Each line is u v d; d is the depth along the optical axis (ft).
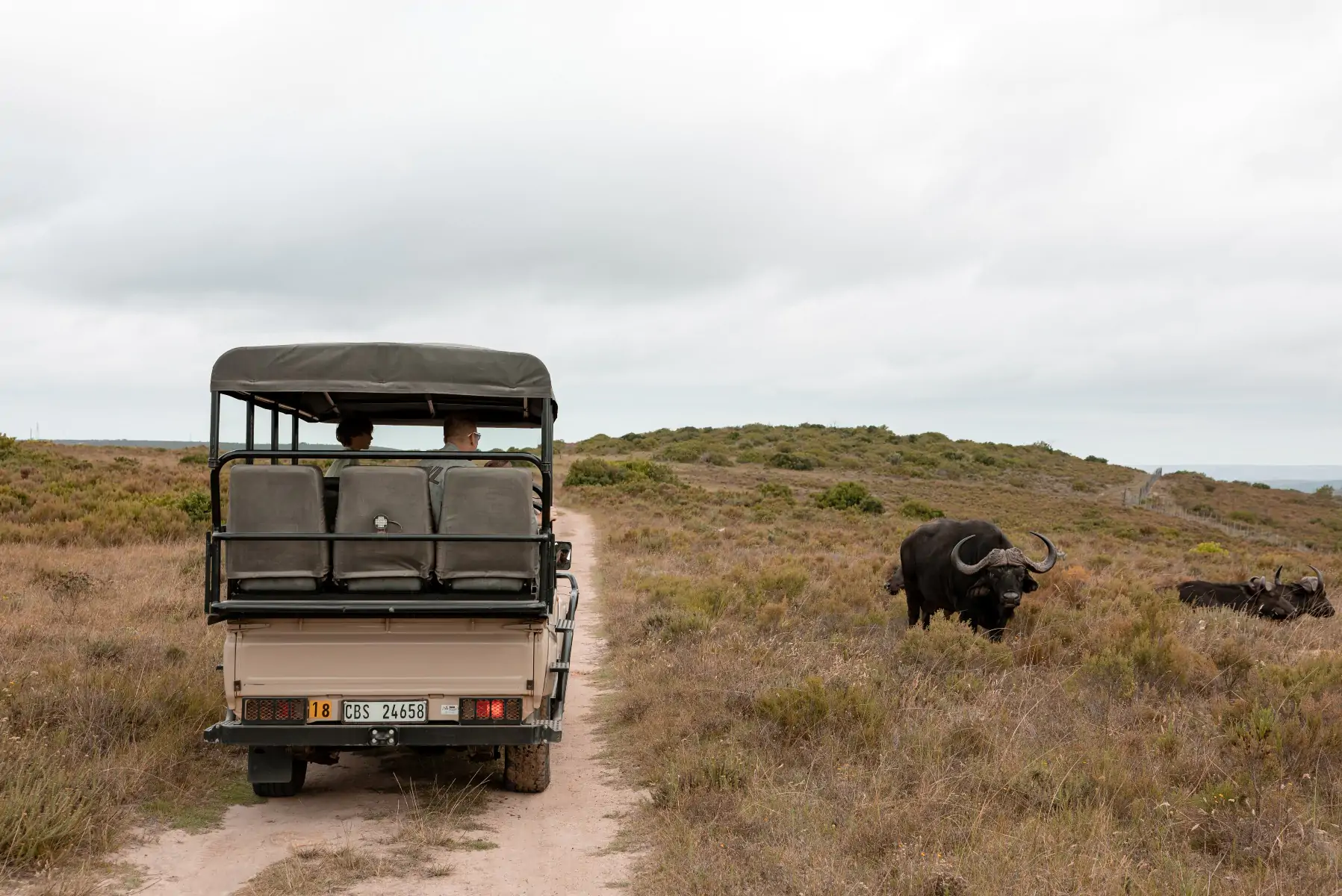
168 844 19.98
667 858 18.84
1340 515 258.98
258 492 20.93
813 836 18.90
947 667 32.91
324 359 21.06
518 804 23.11
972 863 17.22
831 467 281.13
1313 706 25.67
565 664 25.38
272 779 22.09
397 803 22.97
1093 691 30.07
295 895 17.35
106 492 96.02
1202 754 23.31
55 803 19.44
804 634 40.34
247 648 20.88
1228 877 17.11
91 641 34.09
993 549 38.04
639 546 82.17
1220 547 114.93
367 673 20.98
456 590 21.15
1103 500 258.57
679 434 369.50
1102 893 15.92
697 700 29.84
